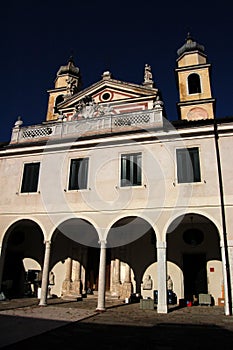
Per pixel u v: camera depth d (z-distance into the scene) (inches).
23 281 767.1
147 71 941.2
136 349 275.9
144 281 674.2
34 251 783.7
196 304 629.9
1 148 714.2
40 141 700.7
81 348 274.7
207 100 989.2
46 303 579.2
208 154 577.0
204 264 658.8
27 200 661.9
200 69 1056.8
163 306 507.8
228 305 485.7
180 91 1047.6
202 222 665.6
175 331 358.0
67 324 385.4
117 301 650.2
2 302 596.4
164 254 535.5
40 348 270.7
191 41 1128.8
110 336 325.7
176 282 653.3
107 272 713.6
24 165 700.0
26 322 391.2
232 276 494.0
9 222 655.8
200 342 306.0
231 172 553.6
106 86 926.4
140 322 415.5
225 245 512.4
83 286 719.1
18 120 764.0
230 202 535.5
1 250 641.0
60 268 750.5
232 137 575.8
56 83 1206.9
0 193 686.5
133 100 876.6
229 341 310.7
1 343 281.3
